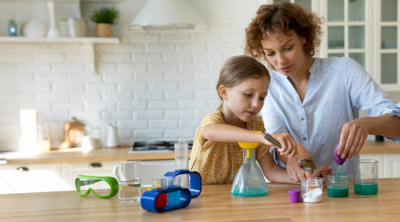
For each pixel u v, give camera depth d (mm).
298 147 1350
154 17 2879
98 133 3305
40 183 2750
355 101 1609
